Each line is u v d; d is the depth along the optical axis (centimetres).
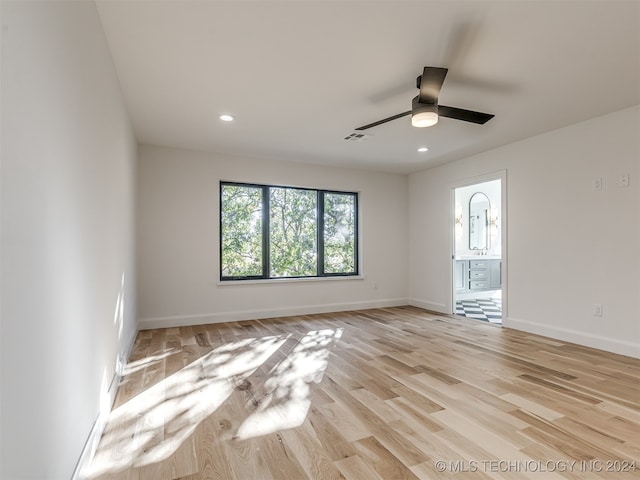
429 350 343
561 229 375
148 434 192
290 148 450
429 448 177
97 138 184
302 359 317
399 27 202
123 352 286
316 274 550
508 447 177
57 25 120
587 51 227
